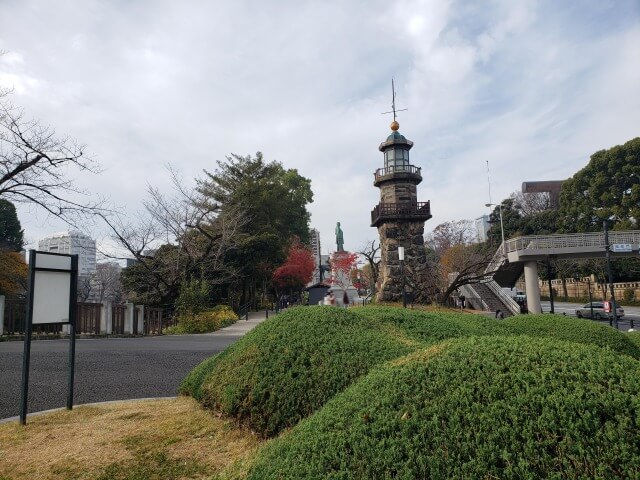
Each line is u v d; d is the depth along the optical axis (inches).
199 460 149.7
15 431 183.9
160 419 195.2
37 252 210.5
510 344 106.4
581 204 1544.0
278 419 155.9
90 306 681.0
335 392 152.6
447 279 1314.0
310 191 1801.2
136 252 856.9
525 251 911.0
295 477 92.1
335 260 1223.5
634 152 1385.3
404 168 927.0
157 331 774.5
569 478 67.1
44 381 297.6
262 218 1231.5
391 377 108.4
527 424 76.7
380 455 86.0
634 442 67.6
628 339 259.1
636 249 862.5
